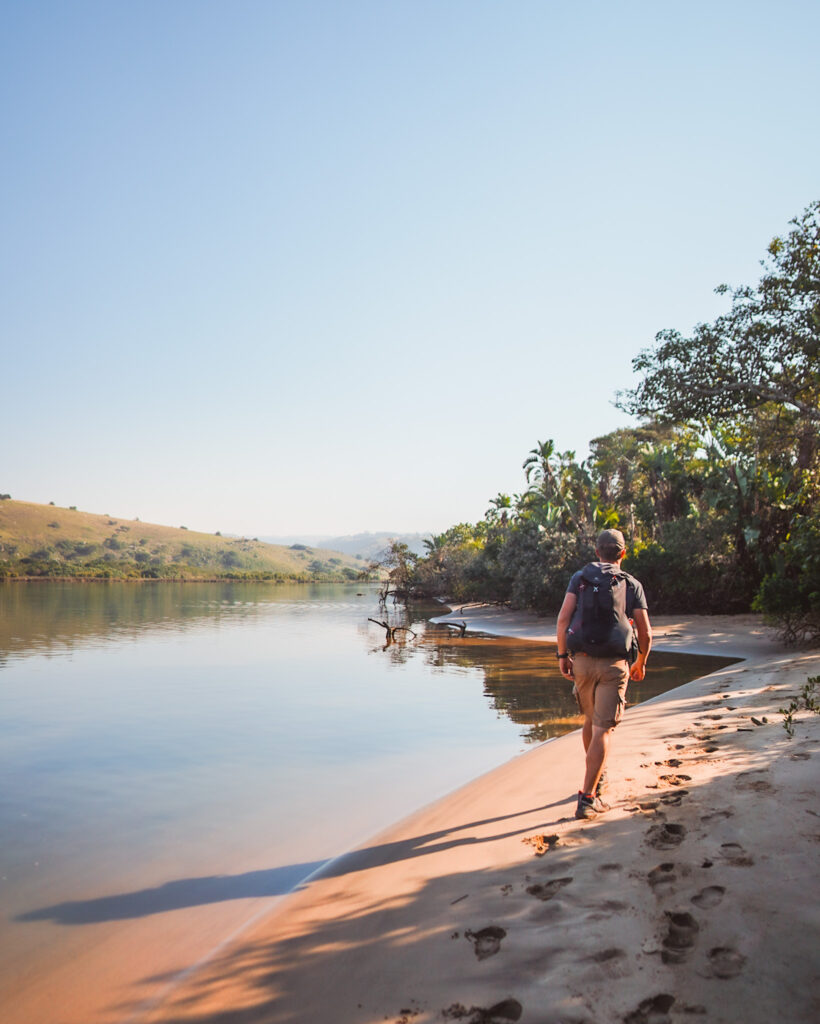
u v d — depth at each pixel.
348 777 6.79
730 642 18.61
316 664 16.91
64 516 188.62
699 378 25.22
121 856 4.82
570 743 7.26
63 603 50.34
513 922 3.02
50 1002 2.91
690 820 3.91
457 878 3.67
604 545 4.67
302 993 2.73
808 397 24.19
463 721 9.52
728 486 27.97
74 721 9.97
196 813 5.77
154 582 127.00
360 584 147.00
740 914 2.76
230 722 9.77
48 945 3.48
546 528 33.88
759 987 2.27
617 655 4.38
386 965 2.84
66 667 16.45
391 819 5.33
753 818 3.77
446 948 2.89
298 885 4.09
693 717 7.18
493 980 2.58
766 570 25.95
